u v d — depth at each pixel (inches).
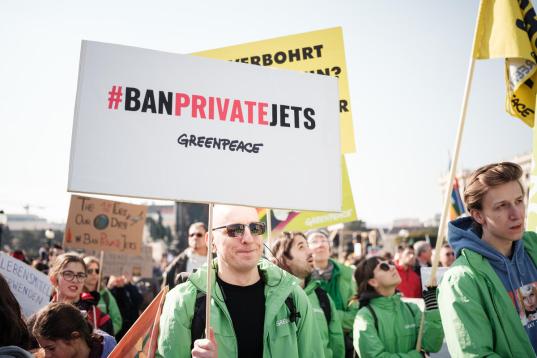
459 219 106.0
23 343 75.1
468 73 120.3
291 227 207.8
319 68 188.9
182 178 89.5
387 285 148.4
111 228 307.6
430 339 134.0
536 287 97.7
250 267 99.9
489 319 91.6
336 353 153.9
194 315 98.0
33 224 3208.7
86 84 87.8
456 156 119.2
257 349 97.5
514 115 131.6
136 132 88.8
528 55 118.7
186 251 266.2
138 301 301.0
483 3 121.6
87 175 84.6
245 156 94.0
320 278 201.0
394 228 2278.5
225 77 96.6
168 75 93.2
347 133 183.6
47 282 163.0
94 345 109.9
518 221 94.1
